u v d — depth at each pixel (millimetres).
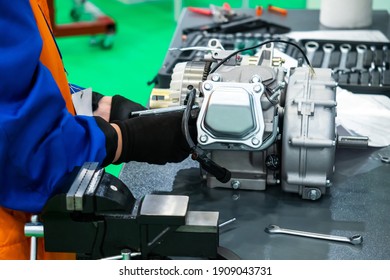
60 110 1052
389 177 1369
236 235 1169
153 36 4238
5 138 982
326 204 1271
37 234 1012
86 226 971
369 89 1789
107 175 1023
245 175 1316
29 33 1016
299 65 1446
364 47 2102
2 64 990
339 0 2297
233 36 2178
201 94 1219
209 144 1201
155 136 1174
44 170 1041
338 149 1487
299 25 2381
